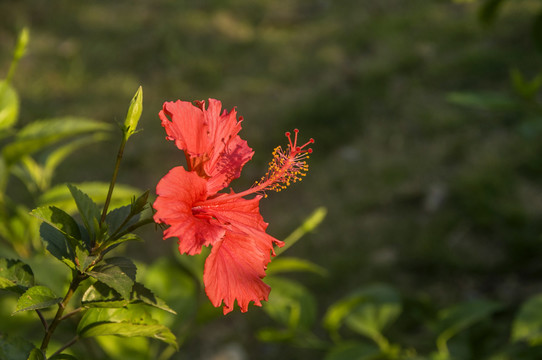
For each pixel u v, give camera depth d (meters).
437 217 4.37
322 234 4.40
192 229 1.17
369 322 2.37
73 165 5.26
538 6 6.72
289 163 1.44
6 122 2.18
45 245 1.16
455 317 2.33
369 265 4.09
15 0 7.88
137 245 4.41
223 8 8.09
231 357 3.56
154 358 2.33
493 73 5.79
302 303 2.41
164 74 6.69
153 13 7.98
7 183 4.91
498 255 3.99
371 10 7.85
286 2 8.35
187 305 2.12
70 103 6.16
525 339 2.37
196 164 1.32
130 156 5.39
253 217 1.33
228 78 6.61
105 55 7.02
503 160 4.66
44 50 7.08
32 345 1.16
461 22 6.90
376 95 5.91
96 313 1.28
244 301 1.21
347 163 5.11
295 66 6.71
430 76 6.02
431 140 5.16
